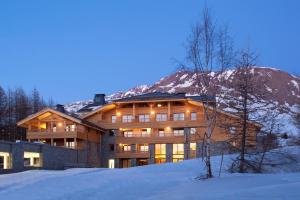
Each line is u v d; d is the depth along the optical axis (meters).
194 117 60.31
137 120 62.88
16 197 19.81
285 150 37.00
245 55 33.38
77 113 76.88
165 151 60.69
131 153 62.12
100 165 63.41
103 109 63.62
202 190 19.20
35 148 46.47
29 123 61.34
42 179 26.98
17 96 105.12
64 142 58.81
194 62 26.69
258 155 34.66
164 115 62.03
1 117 92.88
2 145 40.72
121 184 24.03
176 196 17.98
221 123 33.59
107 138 64.00
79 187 22.91
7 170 40.44
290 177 22.12
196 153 58.16
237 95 31.31
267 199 14.22
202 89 26.67
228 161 34.22
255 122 31.94
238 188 18.70
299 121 40.00
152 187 22.81
